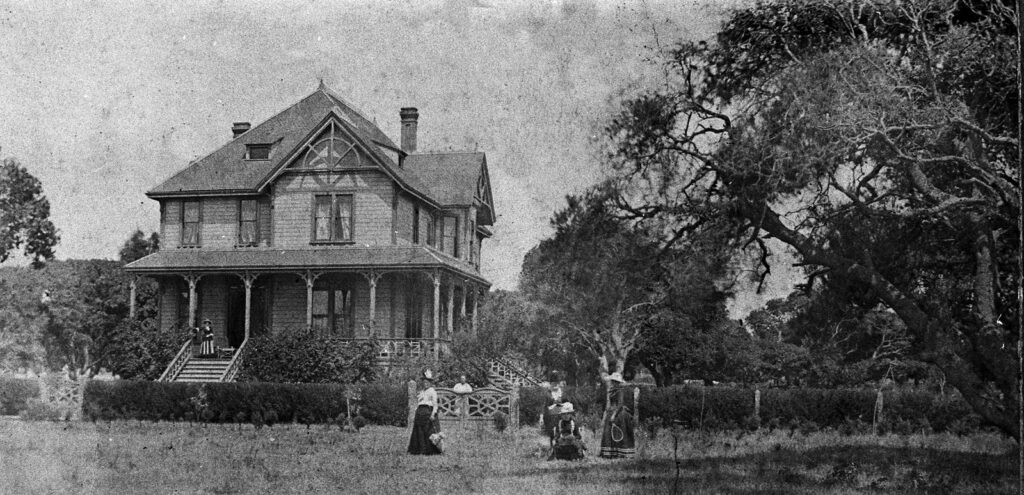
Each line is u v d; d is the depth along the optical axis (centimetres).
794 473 1423
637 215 1764
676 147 1686
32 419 2472
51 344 2948
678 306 2028
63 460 1555
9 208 2812
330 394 2536
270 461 1580
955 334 1556
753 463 1546
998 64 1478
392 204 3247
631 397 2367
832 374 2666
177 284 3453
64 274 3034
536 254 2444
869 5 1552
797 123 1438
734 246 1688
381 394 2517
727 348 2934
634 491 1234
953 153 1491
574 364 2550
